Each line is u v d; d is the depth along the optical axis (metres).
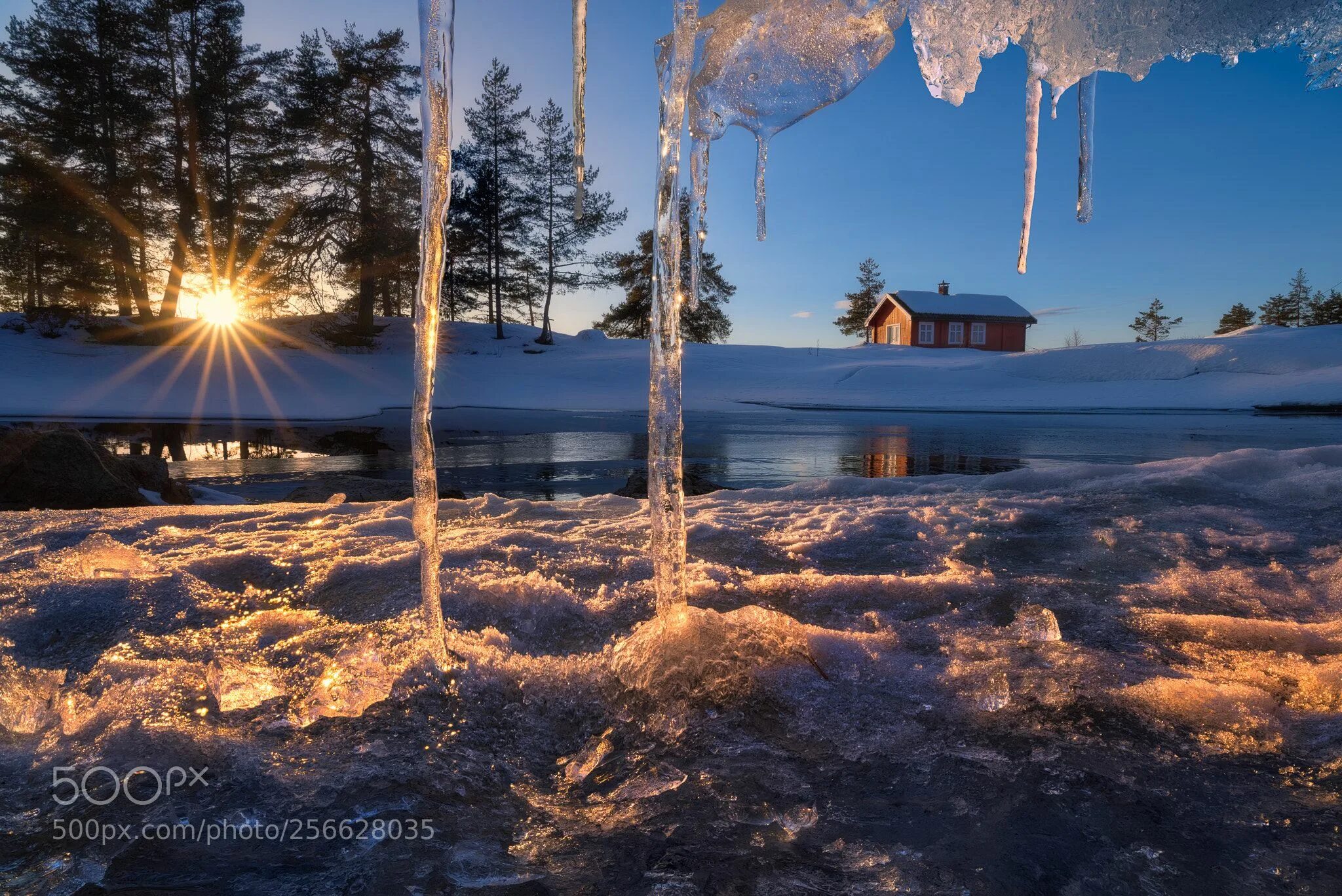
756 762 1.13
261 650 1.53
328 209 32.41
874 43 1.78
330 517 2.87
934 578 1.98
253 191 32.22
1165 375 30.83
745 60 1.78
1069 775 1.08
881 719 1.26
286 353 32.16
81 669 1.45
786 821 0.97
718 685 1.34
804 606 1.80
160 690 1.33
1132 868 0.86
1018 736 1.19
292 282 33.94
